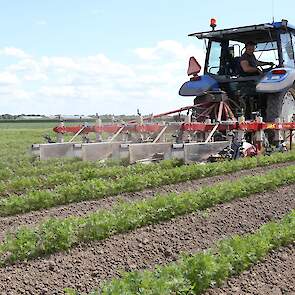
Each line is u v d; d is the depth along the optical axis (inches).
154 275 234.1
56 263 278.5
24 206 392.8
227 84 634.8
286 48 621.6
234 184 423.5
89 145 567.8
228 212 379.2
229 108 596.7
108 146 582.2
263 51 634.8
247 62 621.9
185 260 249.6
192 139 571.5
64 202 416.2
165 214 357.4
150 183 465.4
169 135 639.8
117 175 502.9
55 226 304.2
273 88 577.9
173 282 223.9
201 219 360.5
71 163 564.7
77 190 424.2
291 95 629.6
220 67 657.0
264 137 588.1
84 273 265.6
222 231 337.4
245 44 629.3
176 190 454.3
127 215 336.8
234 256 260.5
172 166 531.5
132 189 453.1
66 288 234.2
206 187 414.9
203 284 239.0
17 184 469.1
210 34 631.8
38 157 593.3
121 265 277.1
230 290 243.4
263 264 274.5
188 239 320.2
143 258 288.2
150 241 314.0
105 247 303.0
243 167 539.8
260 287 248.2
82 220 319.3
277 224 315.9
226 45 663.8
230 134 546.9
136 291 217.0
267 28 595.5
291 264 277.4
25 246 287.0
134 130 581.6
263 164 561.9
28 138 1286.9
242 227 347.3
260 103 631.8
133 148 523.8
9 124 2832.2
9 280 255.8
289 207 395.5
